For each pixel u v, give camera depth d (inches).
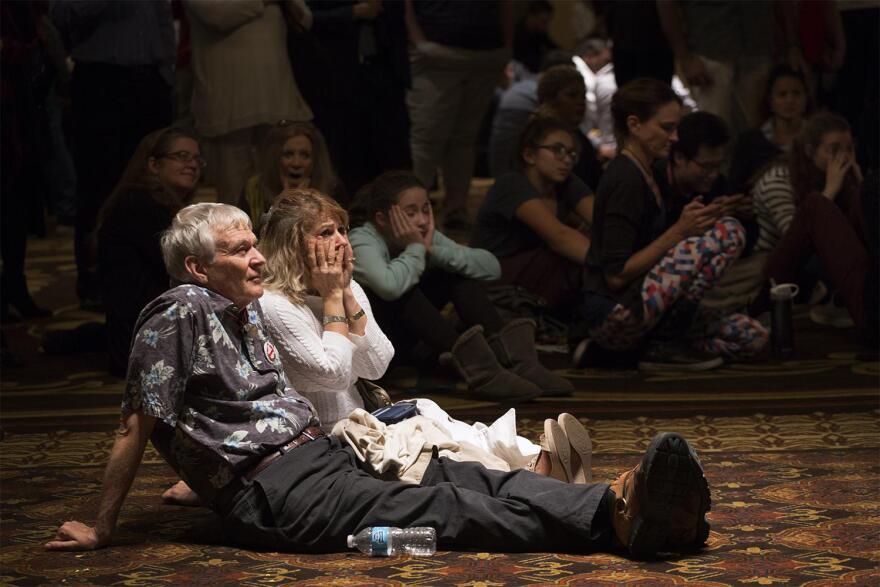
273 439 199.8
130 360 197.0
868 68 508.7
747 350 355.9
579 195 389.1
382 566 190.5
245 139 445.1
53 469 259.6
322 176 344.5
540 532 193.8
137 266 346.3
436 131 593.6
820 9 508.7
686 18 502.0
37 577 189.3
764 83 445.1
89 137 433.7
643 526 186.1
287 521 197.8
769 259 378.6
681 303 346.3
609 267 341.7
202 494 201.8
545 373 319.3
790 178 403.9
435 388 328.5
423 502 196.1
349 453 204.7
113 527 203.6
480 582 181.6
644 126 342.0
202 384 199.0
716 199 338.6
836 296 414.0
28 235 639.1
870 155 434.3
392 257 330.0
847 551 193.9
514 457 215.5
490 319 333.4
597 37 780.6
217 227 199.5
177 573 189.6
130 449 199.2
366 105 508.1
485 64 589.9
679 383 335.0
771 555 192.4
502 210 377.7
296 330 211.3
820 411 298.8
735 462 253.3
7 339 406.3
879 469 245.8
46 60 432.8
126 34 428.8
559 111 421.7
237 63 437.4
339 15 465.4
